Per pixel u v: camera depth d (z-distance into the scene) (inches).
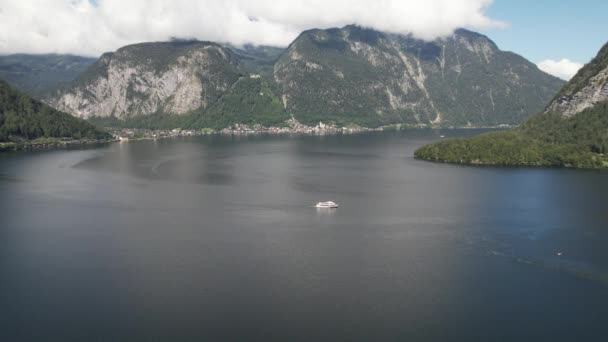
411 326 4296.3
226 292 4859.7
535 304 4650.6
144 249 5994.1
